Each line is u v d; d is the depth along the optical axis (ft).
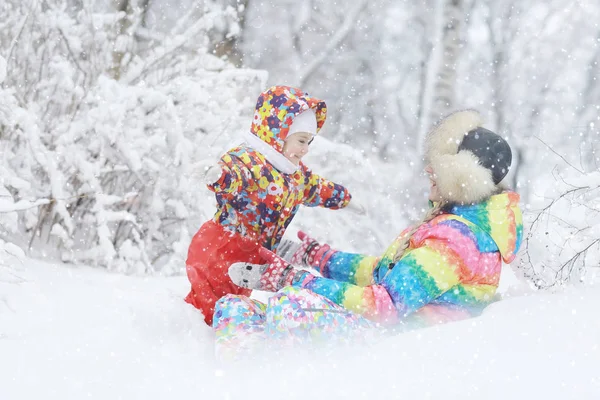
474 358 10.74
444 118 15.24
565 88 79.00
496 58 80.07
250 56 69.05
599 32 78.18
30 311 15.71
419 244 14.20
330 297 13.80
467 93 79.41
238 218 16.40
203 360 13.38
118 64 29.91
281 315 13.04
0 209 18.44
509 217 14.30
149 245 28.22
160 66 30.50
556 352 10.66
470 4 76.64
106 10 32.86
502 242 14.17
